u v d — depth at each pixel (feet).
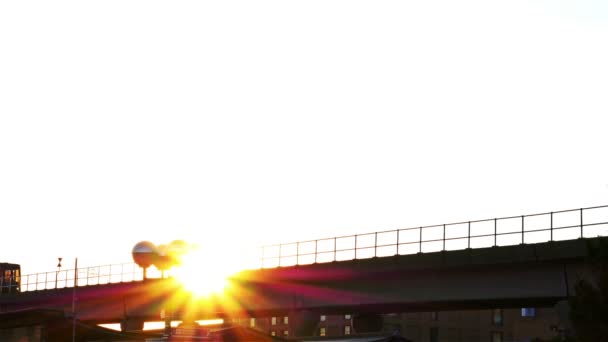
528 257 177.37
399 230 209.15
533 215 178.50
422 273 206.39
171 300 282.15
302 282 240.94
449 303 203.82
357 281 225.15
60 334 173.06
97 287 310.86
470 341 447.83
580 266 171.53
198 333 145.07
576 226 169.68
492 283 190.29
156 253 135.54
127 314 304.71
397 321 474.90
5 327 176.04
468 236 191.62
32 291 349.82
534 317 420.36
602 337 134.00
